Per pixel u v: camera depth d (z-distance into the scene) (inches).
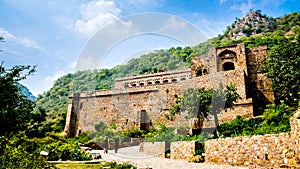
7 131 303.3
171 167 419.8
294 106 666.8
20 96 314.2
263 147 406.3
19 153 299.3
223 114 907.4
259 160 406.3
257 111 937.5
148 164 444.1
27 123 357.7
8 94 295.6
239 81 1010.7
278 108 713.6
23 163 290.5
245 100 910.4
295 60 755.4
